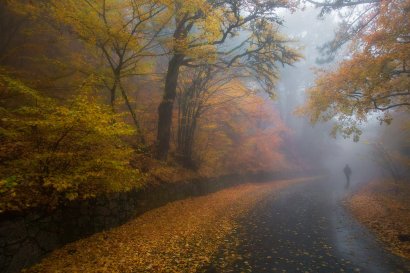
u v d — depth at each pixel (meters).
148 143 13.90
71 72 10.39
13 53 11.07
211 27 11.20
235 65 15.50
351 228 10.49
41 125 6.00
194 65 14.47
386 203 15.43
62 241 6.82
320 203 16.38
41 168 6.29
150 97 15.88
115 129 6.59
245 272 6.43
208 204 14.72
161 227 9.83
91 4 9.75
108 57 10.48
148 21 11.14
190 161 17.08
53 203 6.43
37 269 5.76
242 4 12.90
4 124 6.93
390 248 8.13
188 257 7.30
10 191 5.40
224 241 8.73
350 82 11.56
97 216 8.20
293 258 7.33
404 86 11.68
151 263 6.82
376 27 10.42
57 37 11.12
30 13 10.13
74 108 6.38
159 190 12.41
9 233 5.44
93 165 6.84
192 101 16.50
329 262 7.09
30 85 9.22
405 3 9.46
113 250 7.33
